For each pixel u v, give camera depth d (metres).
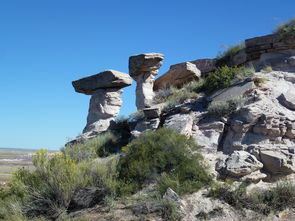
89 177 11.15
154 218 9.28
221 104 13.99
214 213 9.24
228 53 20.77
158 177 11.02
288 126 12.07
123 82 19.97
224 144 12.80
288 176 10.67
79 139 18.41
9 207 10.92
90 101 20.69
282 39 17.61
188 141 12.28
